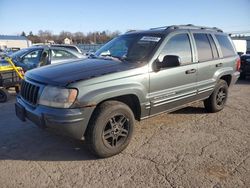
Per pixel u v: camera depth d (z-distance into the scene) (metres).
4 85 7.92
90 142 4.01
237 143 4.78
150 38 5.04
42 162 4.07
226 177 3.66
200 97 5.85
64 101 3.73
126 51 5.01
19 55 10.04
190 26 5.84
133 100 4.52
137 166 3.96
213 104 6.35
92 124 3.95
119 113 4.17
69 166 3.96
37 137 4.97
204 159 4.17
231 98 8.38
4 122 5.82
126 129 4.34
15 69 8.12
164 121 5.90
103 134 4.05
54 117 3.73
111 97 4.06
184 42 5.37
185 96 5.33
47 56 9.89
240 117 6.27
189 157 4.23
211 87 6.04
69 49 10.73
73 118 3.73
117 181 3.57
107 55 5.15
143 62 4.55
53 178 3.64
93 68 4.27
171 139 4.93
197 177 3.66
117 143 4.27
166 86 4.87
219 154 4.34
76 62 4.75
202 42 5.84
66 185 3.49
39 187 3.44
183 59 5.25
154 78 4.61
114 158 4.20
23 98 4.43
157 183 3.53
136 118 4.69
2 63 9.30
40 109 3.90
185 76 5.24
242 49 29.38
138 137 5.00
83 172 3.79
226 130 5.42
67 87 3.75
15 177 3.65
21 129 5.37
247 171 3.82
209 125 5.70
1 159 4.15
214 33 6.35
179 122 5.85
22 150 4.46
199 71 5.59
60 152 4.39
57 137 4.95
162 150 4.47
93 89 3.88
